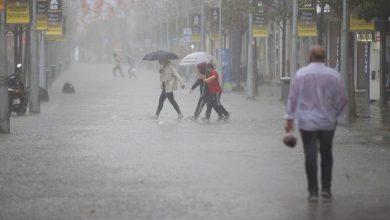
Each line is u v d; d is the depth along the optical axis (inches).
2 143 1128.8
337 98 679.7
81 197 700.0
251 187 747.4
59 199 690.2
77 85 3410.4
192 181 783.7
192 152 1022.4
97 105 2053.4
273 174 828.0
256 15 2413.9
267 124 1467.8
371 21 1461.6
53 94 2645.2
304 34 1877.5
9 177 813.9
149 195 707.4
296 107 680.4
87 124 1462.8
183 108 1939.0
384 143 1123.9
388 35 2015.3
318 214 621.0
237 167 880.3
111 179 798.5
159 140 1174.3
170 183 772.0
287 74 3213.6
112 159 951.0
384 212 629.0
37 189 742.5
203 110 1862.7
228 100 2316.7
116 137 1219.9
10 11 1346.0
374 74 2058.3
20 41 2068.2
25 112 1727.4
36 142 1144.2
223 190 730.8
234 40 3730.3
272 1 2423.7
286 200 680.4
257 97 2484.0
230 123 1493.6
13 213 629.6
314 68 680.4
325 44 2834.6
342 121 1401.3
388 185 758.5
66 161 934.4
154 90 2935.5
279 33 3486.7
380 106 1878.7
